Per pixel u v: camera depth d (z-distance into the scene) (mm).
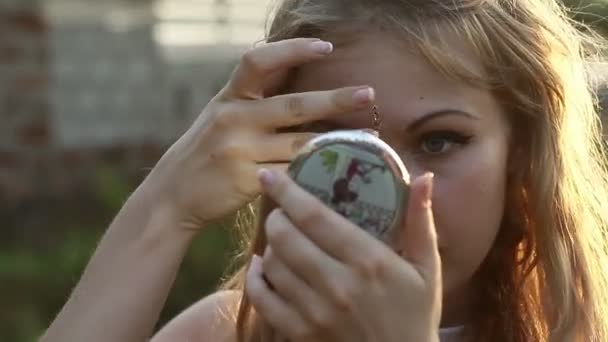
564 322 2775
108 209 8312
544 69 2697
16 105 8859
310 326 1965
